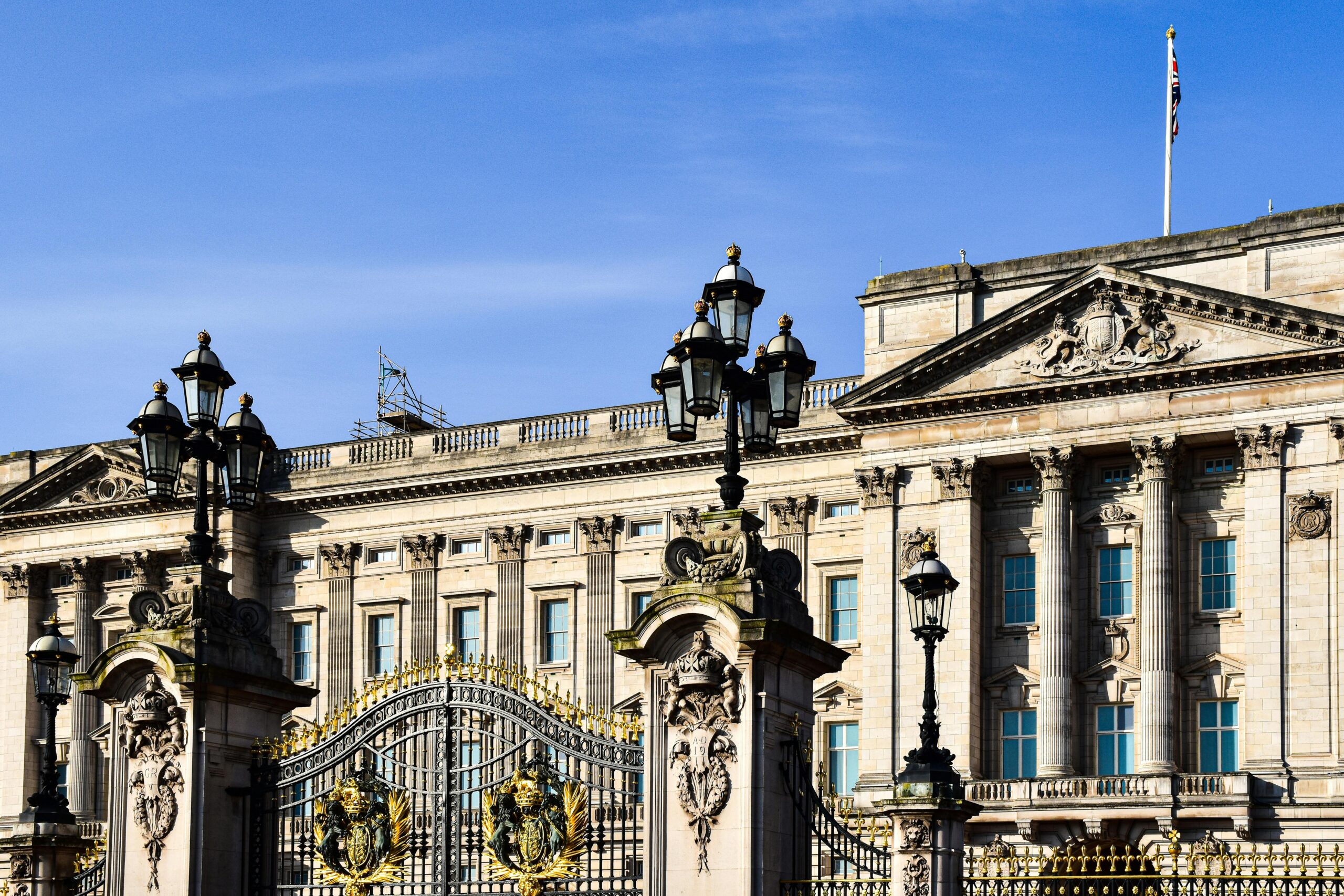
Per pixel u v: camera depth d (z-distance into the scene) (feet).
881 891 94.58
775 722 97.40
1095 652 239.71
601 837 102.06
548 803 103.45
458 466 288.51
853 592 262.88
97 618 302.86
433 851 106.22
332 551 295.07
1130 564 240.32
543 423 285.84
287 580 297.94
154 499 119.85
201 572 114.62
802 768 98.99
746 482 101.40
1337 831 216.13
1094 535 242.37
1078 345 240.94
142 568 298.97
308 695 118.52
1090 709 238.07
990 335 243.40
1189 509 237.86
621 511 278.67
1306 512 226.79
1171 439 234.58
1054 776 228.84
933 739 96.73
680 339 101.24
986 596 245.65
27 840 116.47
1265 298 232.32
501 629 282.97
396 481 290.35
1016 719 241.55
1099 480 244.01
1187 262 239.30
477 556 287.07
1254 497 230.07
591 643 276.62
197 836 109.60
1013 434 243.40
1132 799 222.28
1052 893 94.94
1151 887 95.66
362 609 292.81
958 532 243.40
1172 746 229.66
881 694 242.99
